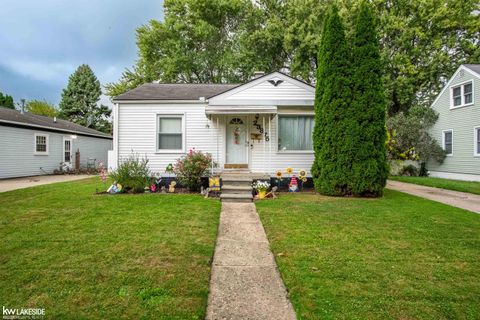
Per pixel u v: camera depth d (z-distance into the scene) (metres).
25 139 15.48
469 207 6.90
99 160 23.28
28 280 2.95
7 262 3.39
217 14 23.36
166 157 10.00
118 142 9.91
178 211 6.17
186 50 23.56
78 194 8.34
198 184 9.01
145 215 5.79
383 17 20.56
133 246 3.99
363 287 2.91
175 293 2.77
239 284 3.05
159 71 24.38
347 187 8.11
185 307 2.54
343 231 4.80
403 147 16.27
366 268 3.37
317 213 6.05
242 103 9.76
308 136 9.94
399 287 2.92
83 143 21.02
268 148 9.91
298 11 20.38
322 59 8.47
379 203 7.14
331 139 8.19
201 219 5.52
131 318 2.36
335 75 8.15
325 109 8.30
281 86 9.85
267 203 7.16
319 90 8.55
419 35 20.06
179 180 9.27
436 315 2.44
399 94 20.77
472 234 4.70
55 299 2.61
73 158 19.72
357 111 7.94
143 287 2.86
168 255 3.69
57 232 4.57
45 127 16.58
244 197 7.57
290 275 3.19
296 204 7.00
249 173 9.34
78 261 3.44
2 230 4.66
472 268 3.40
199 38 23.41
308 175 9.82
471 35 20.55
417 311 2.50
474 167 13.51
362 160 7.94
